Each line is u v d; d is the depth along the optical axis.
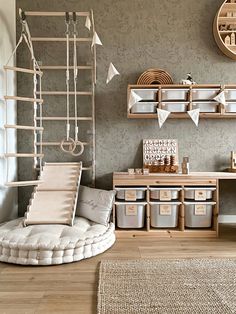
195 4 3.71
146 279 2.20
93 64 3.55
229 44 3.64
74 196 3.21
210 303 1.87
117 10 3.71
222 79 3.74
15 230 2.80
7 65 3.27
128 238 3.19
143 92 3.41
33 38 3.49
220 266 2.43
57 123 3.75
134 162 3.76
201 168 3.76
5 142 3.35
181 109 3.41
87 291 2.05
